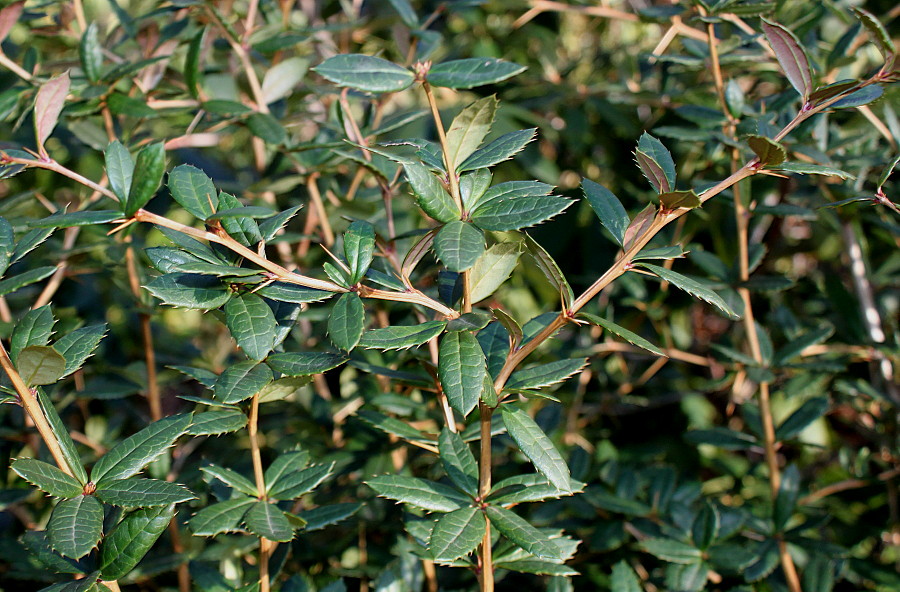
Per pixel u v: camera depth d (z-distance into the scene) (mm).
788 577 738
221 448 865
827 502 886
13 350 574
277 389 596
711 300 544
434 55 1159
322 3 1060
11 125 962
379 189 793
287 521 581
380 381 762
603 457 900
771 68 861
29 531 586
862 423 933
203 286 562
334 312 551
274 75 771
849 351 828
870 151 817
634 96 924
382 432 748
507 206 551
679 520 741
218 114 752
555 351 905
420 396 765
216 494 641
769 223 1029
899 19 974
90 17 1165
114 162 556
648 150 571
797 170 542
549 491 583
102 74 744
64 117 748
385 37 1052
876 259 995
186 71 727
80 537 537
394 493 580
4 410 783
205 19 788
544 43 1139
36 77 741
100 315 1036
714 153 786
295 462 615
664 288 908
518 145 560
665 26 1072
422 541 613
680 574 710
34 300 939
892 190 856
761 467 954
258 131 723
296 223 900
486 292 590
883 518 862
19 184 1027
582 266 1092
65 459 562
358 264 556
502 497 581
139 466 564
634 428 1059
